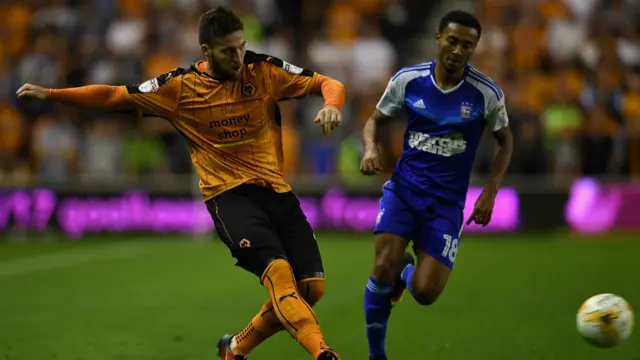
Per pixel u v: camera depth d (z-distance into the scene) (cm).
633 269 3809
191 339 2512
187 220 5134
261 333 1845
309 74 1858
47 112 5700
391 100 2012
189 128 1850
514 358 2202
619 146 5341
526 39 6191
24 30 6500
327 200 5091
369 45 6225
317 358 1625
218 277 3741
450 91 1945
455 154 1953
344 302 3106
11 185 5166
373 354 1994
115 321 2805
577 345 2338
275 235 1791
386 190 2009
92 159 5516
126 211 5175
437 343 2400
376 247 1964
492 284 3453
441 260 1925
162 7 6506
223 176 1839
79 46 6181
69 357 2288
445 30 1869
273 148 1870
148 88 1822
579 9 6531
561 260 4119
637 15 6594
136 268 4022
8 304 3138
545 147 5262
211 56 1767
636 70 6172
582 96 5684
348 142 5425
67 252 4619
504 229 5019
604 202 5034
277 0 6700
